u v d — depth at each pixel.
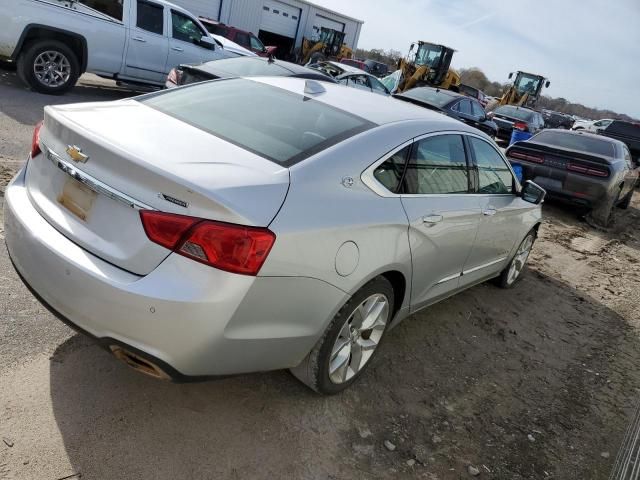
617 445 3.25
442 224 3.33
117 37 9.71
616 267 7.22
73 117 2.56
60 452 2.30
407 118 3.29
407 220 2.97
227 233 2.10
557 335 4.66
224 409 2.78
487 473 2.78
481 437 3.05
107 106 2.91
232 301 2.14
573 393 3.76
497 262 4.71
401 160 3.04
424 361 3.71
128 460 2.35
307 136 2.80
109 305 2.16
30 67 8.88
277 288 2.28
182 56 10.88
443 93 14.55
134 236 2.19
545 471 2.90
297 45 35.47
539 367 4.03
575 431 3.32
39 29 8.79
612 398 3.80
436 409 3.21
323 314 2.57
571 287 6.02
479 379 3.66
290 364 2.62
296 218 2.32
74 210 2.40
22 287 3.37
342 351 2.90
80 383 2.71
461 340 4.14
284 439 2.67
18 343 2.89
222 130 2.76
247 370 2.43
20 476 2.15
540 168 9.10
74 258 2.26
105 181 2.26
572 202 9.05
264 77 3.69
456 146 3.65
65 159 2.43
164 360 2.17
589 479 2.92
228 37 20.88
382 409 3.08
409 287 3.22
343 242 2.53
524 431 3.20
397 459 2.73
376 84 15.14
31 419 2.44
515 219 4.64
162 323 2.11
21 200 2.64
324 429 2.80
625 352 4.63
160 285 2.10
